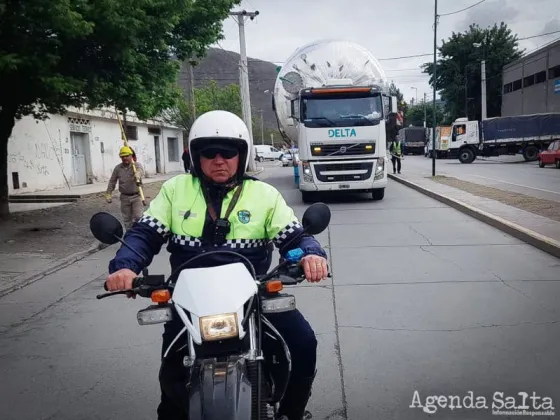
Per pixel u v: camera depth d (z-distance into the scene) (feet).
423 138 199.11
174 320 8.80
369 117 52.11
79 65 38.14
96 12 34.53
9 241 36.81
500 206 44.24
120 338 18.15
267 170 133.08
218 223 8.96
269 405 9.00
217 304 7.49
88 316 20.74
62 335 18.67
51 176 78.74
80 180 88.84
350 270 25.93
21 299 23.54
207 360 7.53
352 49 59.82
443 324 18.01
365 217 43.75
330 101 52.34
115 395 14.02
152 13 39.88
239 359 7.59
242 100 109.29
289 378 9.55
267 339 9.11
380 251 30.09
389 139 60.34
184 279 7.97
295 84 60.75
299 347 9.59
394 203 52.60
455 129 129.18
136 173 36.42
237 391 7.09
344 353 15.89
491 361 15.01
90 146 91.15
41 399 13.91
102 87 38.75
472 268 25.44
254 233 9.18
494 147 126.82
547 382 13.71
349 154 52.11
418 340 16.70
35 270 28.32
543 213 39.73
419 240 32.94
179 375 8.84
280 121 63.62
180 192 9.29
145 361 16.15
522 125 123.54
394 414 12.43
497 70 190.70
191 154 9.24
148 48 42.16
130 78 40.47
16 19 32.45
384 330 17.65
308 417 11.28
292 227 9.37
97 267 29.81
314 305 20.54
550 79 148.05
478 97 196.03
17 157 70.95
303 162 52.95
